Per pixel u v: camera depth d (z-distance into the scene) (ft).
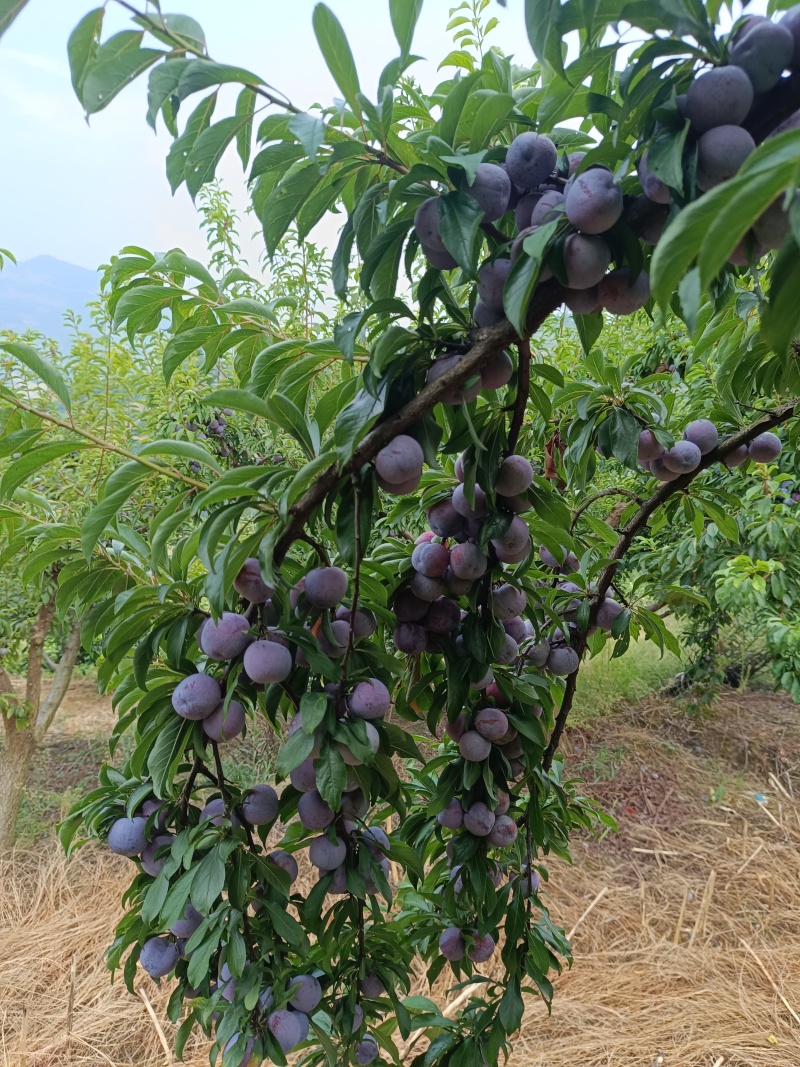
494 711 4.21
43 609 14.48
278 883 3.59
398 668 3.69
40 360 3.19
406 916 5.56
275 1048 3.55
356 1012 4.24
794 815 15.85
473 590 3.93
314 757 3.32
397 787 3.78
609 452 4.64
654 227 2.66
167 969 3.96
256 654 3.05
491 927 4.80
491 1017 5.12
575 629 5.35
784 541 10.96
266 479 3.00
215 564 2.82
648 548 15.55
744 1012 10.11
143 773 3.76
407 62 2.78
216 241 15.79
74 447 3.18
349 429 2.83
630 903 12.86
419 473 2.95
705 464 4.82
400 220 3.02
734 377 5.29
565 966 11.23
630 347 15.10
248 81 2.58
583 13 2.32
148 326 4.40
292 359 3.81
